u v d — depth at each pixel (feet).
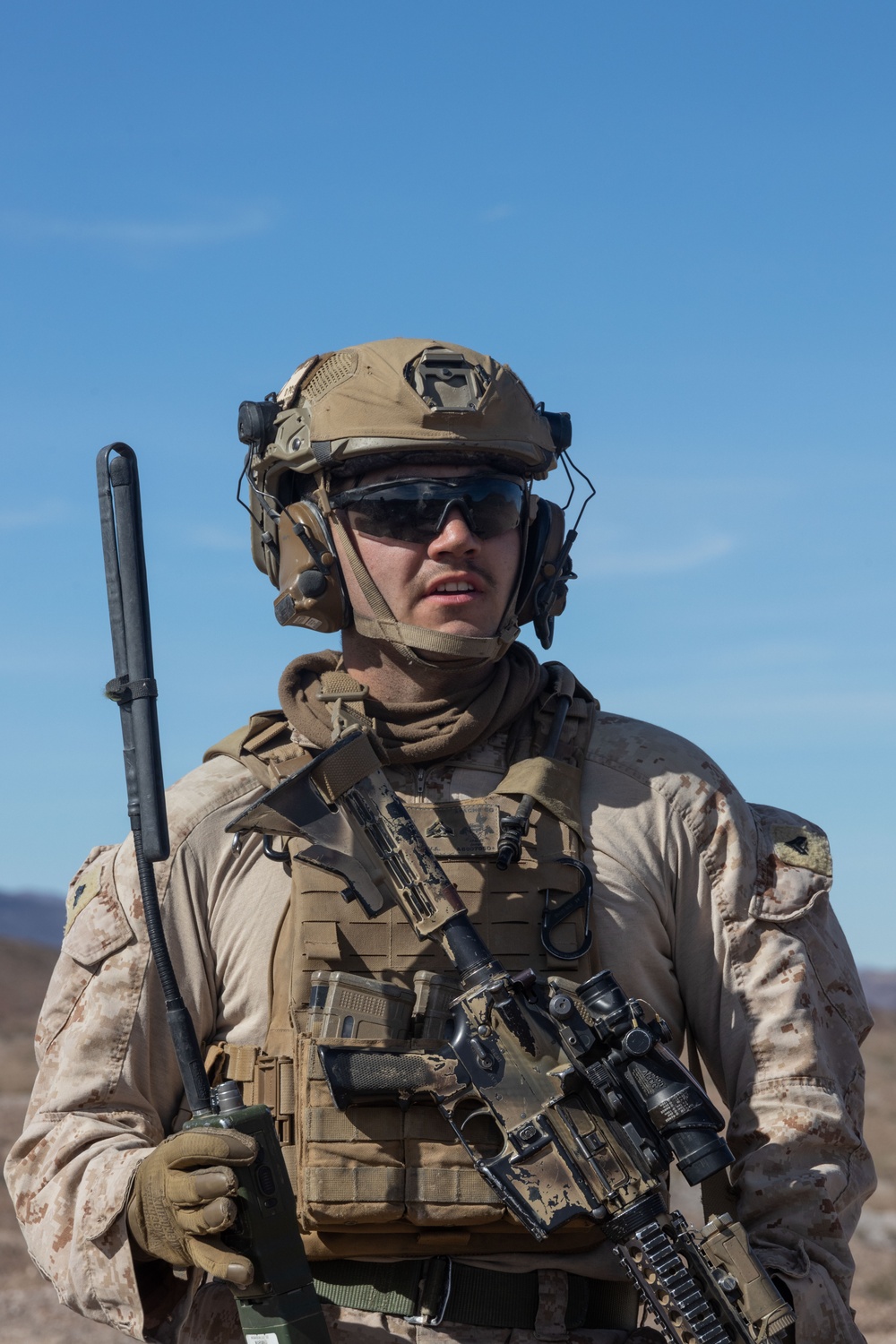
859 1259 49.29
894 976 497.05
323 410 9.85
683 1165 8.39
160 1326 9.07
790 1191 8.95
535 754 9.80
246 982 9.52
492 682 9.89
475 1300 8.86
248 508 10.82
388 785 9.18
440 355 9.77
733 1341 8.31
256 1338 8.34
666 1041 8.63
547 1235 8.42
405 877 8.97
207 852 9.68
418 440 9.57
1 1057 109.50
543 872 9.26
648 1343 9.02
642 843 9.57
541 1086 8.61
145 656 9.32
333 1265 8.98
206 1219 8.17
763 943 9.54
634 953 9.42
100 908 9.75
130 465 9.53
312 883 9.23
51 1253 9.09
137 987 9.58
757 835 9.86
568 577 10.63
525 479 10.11
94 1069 9.52
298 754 9.89
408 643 9.60
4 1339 36.22
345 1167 8.69
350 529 9.82
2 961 197.98
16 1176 9.48
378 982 8.98
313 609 9.93
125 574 9.41
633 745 9.92
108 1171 8.98
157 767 9.23
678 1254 8.44
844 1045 9.58
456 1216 8.67
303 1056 8.89
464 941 8.84
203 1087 8.91
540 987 8.87
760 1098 9.25
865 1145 9.41
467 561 9.68
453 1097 8.68
